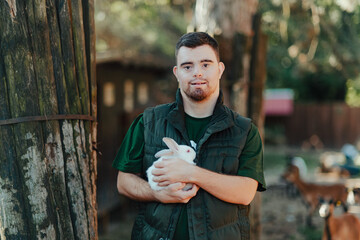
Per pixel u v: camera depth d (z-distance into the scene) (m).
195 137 1.89
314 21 6.58
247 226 1.91
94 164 2.04
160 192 1.79
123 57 7.13
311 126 18.80
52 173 1.78
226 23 4.16
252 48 4.29
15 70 1.71
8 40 1.70
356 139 18.16
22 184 1.72
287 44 11.55
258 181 1.88
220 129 1.82
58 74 1.83
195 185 1.78
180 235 1.79
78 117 1.89
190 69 1.83
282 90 20.75
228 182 1.78
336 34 8.40
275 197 8.23
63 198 1.80
